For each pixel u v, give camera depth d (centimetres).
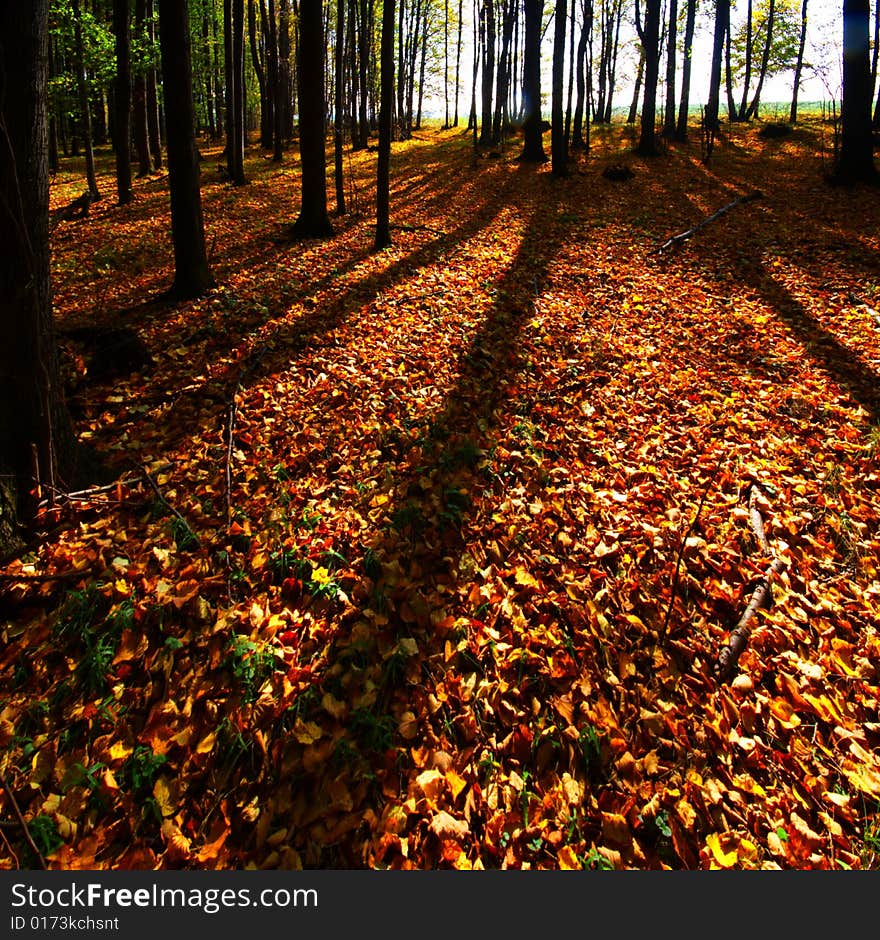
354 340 705
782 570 366
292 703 278
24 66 337
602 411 567
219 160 2634
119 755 255
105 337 623
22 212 335
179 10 727
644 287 928
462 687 291
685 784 250
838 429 521
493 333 735
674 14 2317
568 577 359
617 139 2608
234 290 871
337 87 1411
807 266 962
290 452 481
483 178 1958
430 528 400
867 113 1436
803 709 285
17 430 364
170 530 386
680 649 313
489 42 2548
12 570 338
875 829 235
